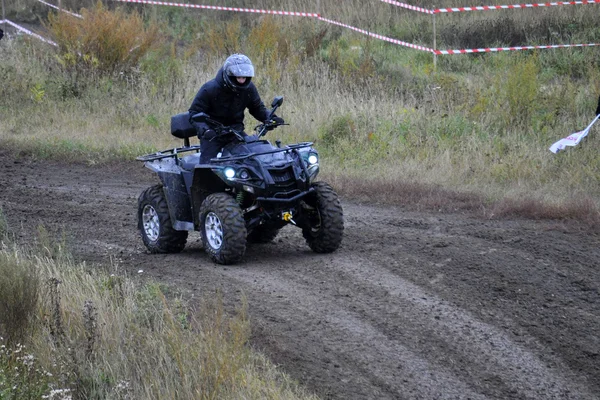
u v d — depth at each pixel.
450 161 34.16
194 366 15.16
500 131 38.34
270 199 21.48
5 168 36.69
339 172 34.09
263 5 62.56
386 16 58.97
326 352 17.08
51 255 21.72
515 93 39.44
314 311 18.92
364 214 28.33
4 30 61.62
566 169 31.84
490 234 24.72
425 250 23.09
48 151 39.16
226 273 21.42
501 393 15.93
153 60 51.06
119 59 50.22
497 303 19.56
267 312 18.75
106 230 26.84
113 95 47.34
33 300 17.23
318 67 47.56
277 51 48.81
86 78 48.97
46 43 54.03
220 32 55.56
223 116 22.61
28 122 44.41
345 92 43.28
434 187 31.33
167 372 15.33
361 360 16.81
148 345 16.09
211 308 18.05
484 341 17.77
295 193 21.98
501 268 21.45
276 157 22.03
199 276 21.19
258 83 45.25
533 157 33.62
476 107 39.38
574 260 22.20
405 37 56.09
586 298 19.88
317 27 56.88
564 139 31.16
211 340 15.12
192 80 47.56
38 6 66.00
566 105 40.47
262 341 17.33
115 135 41.88
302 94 44.06
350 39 55.91
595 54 49.84
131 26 50.94
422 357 17.08
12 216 28.44
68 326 16.95
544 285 20.52
